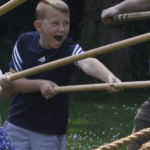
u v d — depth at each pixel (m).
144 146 5.23
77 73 41.94
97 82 40.84
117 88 7.32
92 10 41.22
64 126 9.71
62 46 9.59
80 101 35.81
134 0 8.81
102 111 30.30
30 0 44.97
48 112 9.40
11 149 6.98
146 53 41.41
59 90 8.41
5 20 46.84
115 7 9.09
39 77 9.47
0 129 6.91
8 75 8.14
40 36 9.62
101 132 22.52
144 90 40.28
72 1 45.78
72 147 17.89
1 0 44.91
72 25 46.84
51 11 9.05
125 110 31.02
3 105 30.02
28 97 9.51
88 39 41.28
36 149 9.38
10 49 44.19
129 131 23.08
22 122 9.47
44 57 9.57
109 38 40.66
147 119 10.20
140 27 41.06
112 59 40.62
